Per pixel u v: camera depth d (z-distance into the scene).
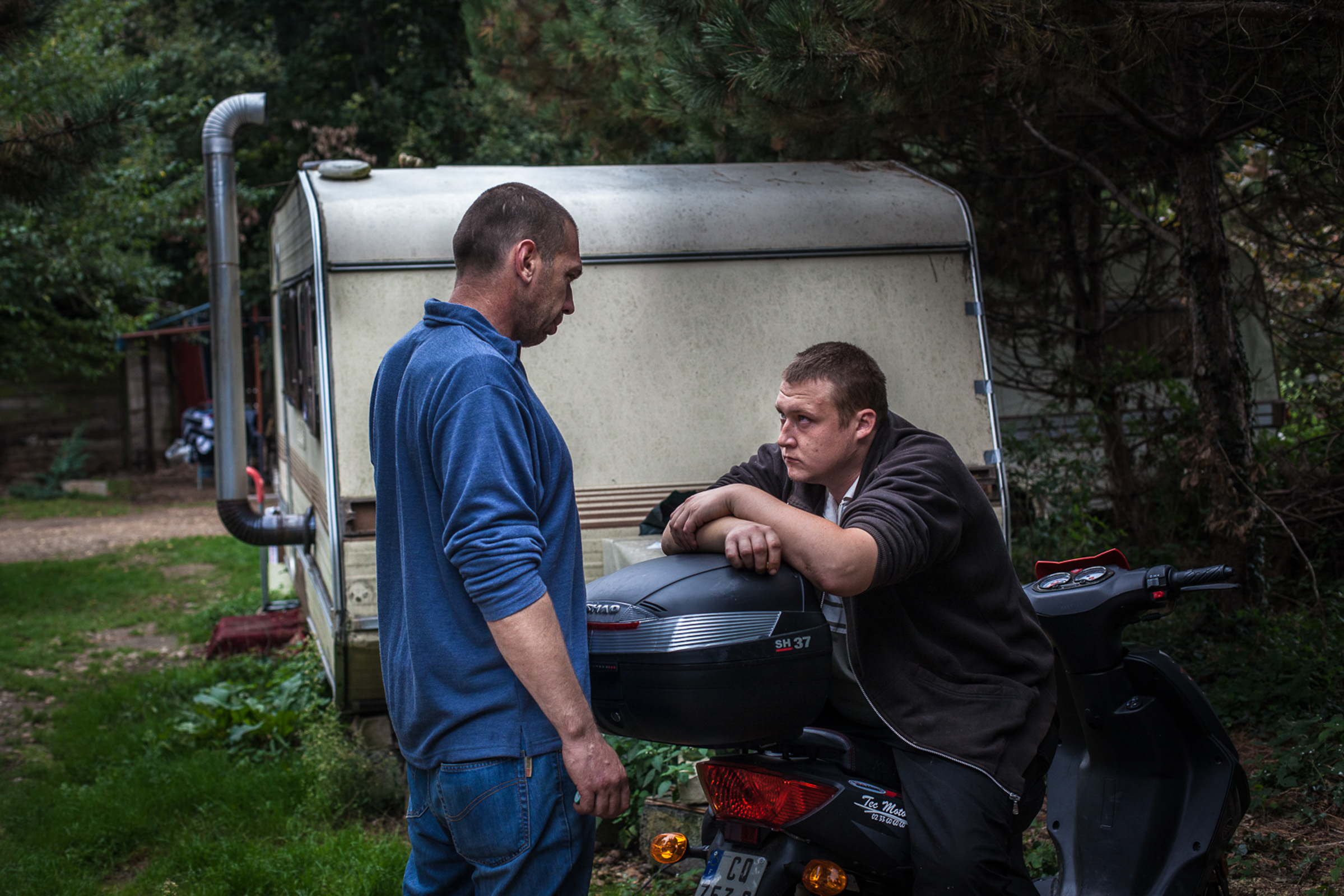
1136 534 7.22
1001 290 7.78
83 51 13.41
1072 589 2.83
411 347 2.10
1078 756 3.10
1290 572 6.63
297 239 5.54
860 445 2.26
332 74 19.94
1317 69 4.52
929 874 2.04
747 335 4.81
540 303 2.17
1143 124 5.50
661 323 4.75
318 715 5.26
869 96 4.60
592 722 1.93
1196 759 2.88
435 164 17.88
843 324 4.89
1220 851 2.86
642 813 3.90
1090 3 4.14
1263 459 6.42
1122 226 7.83
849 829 2.08
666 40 4.98
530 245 2.13
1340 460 6.72
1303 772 4.03
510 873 1.96
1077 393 7.67
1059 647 2.85
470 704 1.97
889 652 2.14
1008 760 2.14
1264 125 5.52
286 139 19.72
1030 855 3.52
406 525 2.04
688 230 4.78
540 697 1.89
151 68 15.81
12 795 4.86
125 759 5.27
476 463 1.91
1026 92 5.98
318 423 4.83
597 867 3.94
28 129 5.94
